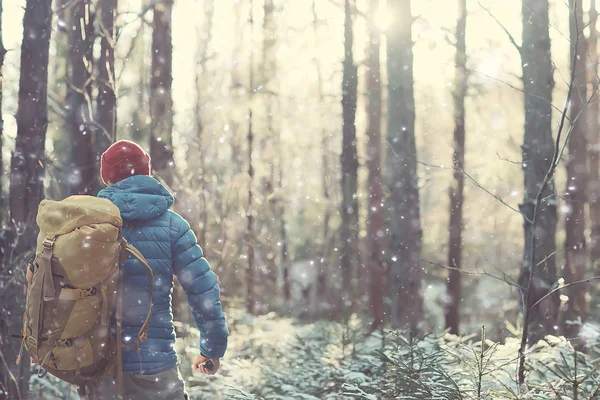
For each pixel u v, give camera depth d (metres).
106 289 3.10
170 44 11.76
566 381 4.29
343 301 16.27
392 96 11.09
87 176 8.62
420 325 10.69
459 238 16.66
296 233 27.31
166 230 3.33
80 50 8.52
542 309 7.84
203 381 7.56
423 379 4.88
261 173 22.23
